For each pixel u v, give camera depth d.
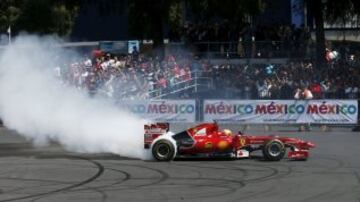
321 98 40.31
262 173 20.12
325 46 50.38
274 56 49.72
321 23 50.59
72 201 15.68
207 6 51.28
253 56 50.06
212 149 23.06
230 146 23.20
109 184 18.20
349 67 44.25
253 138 23.61
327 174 19.80
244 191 16.91
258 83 43.41
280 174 19.89
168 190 17.14
